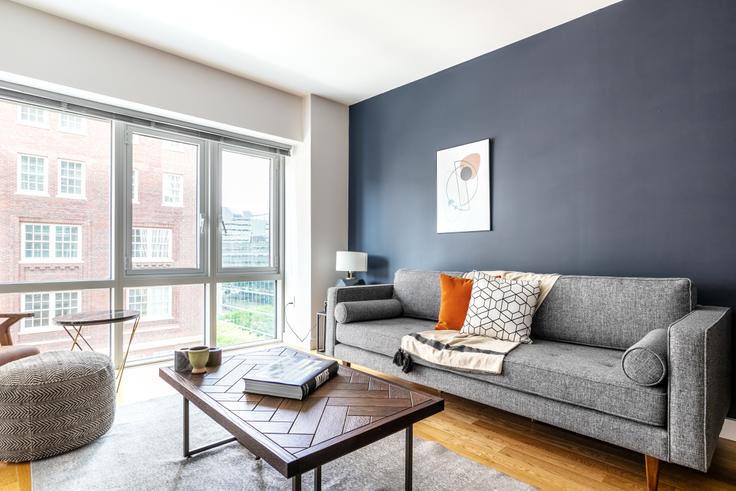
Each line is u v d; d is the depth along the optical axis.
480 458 1.90
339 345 3.03
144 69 3.19
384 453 1.93
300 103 4.21
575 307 2.40
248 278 4.07
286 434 1.20
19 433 1.78
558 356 2.03
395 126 3.99
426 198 3.70
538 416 1.94
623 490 1.64
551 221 2.89
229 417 1.33
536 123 2.98
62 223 3.04
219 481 1.67
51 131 3.00
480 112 3.32
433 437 2.12
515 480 1.70
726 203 2.21
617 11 2.61
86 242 3.14
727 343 1.94
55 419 1.85
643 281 2.22
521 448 2.00
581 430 1.79
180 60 3.38
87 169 3.15
